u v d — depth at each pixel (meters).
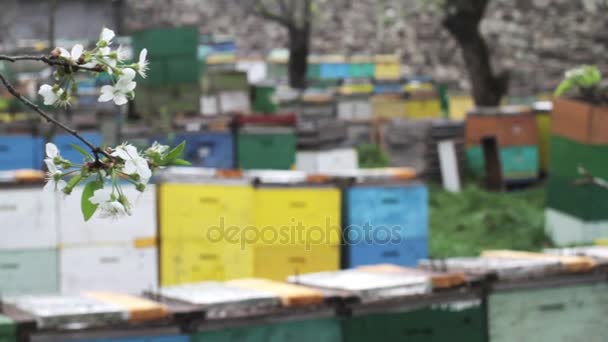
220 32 76.12
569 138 23.69
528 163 31.80
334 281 12.09
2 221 16.45
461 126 32.34
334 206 17.44
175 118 27.14
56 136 23.66
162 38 29.09
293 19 49.94
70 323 9.96
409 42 71.12
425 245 18.03
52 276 16.72
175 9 75.56
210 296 11.08
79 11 68.75
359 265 17.62
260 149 25.86
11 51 38.59
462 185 31.69
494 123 31.64
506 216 25.75
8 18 59.97
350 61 59.03
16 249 16.53
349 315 11.41
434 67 69.31
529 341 12.59
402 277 12.12
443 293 11.98
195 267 17.36
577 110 23.39
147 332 10.33
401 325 11.72
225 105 31.52
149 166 3.66
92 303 10.69
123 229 17.08
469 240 24.59
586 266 12.92
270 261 17.36
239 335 10.84
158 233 17.30
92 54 3.68
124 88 3.66
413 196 17.91
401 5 72.75
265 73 62.72
